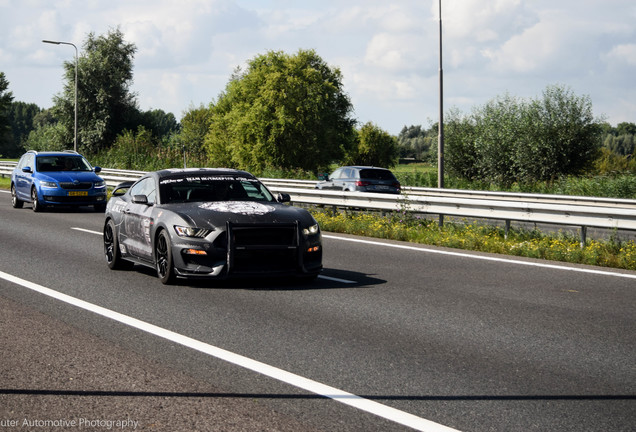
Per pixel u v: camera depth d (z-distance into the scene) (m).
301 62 71.00
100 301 8.02
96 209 22.22
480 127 41.44
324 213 19.22
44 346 5.95
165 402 4.52
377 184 25.12
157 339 6.24
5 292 8.52
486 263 11.25
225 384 4.93
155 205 9.66
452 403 4.55
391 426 4.11
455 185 37.66
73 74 81.00
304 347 6.00
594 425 4.15
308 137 69.19
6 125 117.56
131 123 83.25
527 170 37.66
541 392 4.80
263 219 8.86
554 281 9.56
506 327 6.82
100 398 4.60
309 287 9.05
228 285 9.18
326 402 4.55
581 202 21.58
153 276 9.94
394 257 11.96
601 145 37.09
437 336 6.45
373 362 5.54
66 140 82.62
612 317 7.30
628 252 11.47
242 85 73.69
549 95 37.31
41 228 16.47
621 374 5.27
